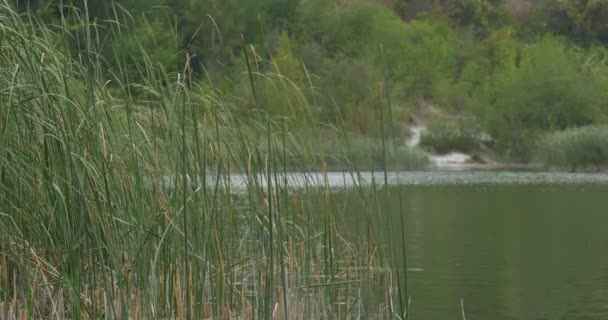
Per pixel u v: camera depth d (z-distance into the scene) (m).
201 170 26.08
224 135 27.83
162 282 26.77
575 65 188.12
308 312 28.36
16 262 25.12
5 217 25.12
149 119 27.95
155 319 25.31
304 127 30.05
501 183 113.31
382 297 30.48
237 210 30.20
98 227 24.61
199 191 26.56
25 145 25.55
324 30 179.62
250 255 28.47
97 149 25.41
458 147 167.38
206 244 25.80
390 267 29.27
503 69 193.12
